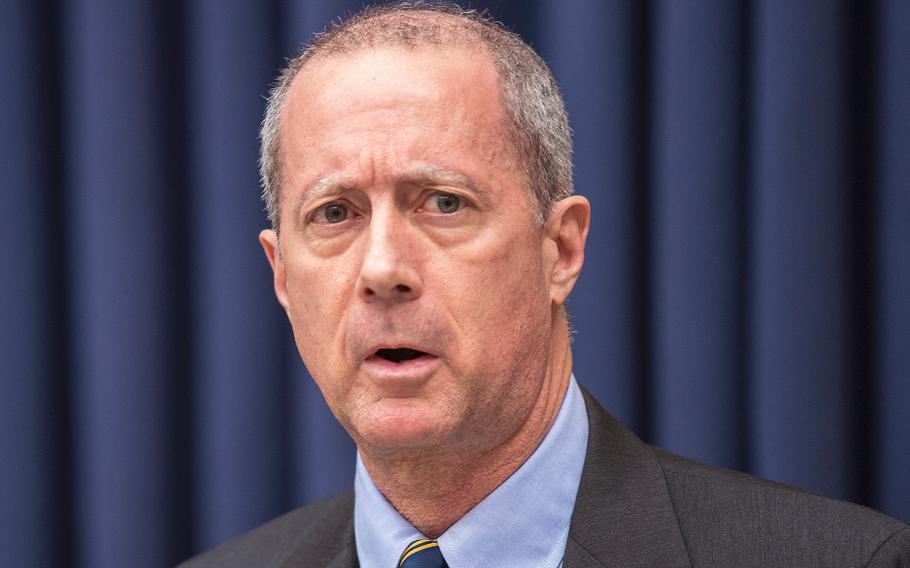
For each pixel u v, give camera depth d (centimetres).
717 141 354
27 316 404
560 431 261
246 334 396
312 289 245
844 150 348
